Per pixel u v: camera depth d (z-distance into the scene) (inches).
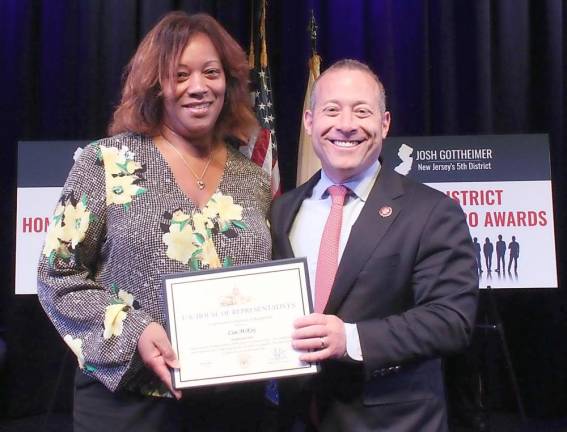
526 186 129.0
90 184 65.4
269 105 141.5
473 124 164.6
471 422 152.8
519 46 165.2
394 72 165.2
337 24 167.8
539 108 165.2
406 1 168.7
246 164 75.0
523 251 128.2
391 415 61.8
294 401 65.9
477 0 163.3
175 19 70.0
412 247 63.6
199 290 60.2
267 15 167.5
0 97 170.1
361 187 68.6
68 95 168.9
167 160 68.6
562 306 159.3
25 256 129.0
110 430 62.9
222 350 59.2
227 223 67.5
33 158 130.2
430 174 130.6
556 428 152.4
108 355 60.1
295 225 70.1
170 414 62.8
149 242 63.4
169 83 67.6
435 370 65.7
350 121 66.2
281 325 59.5
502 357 160.4
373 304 62.8
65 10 169.3
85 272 65.1
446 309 60.9
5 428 155.5
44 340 163.9
